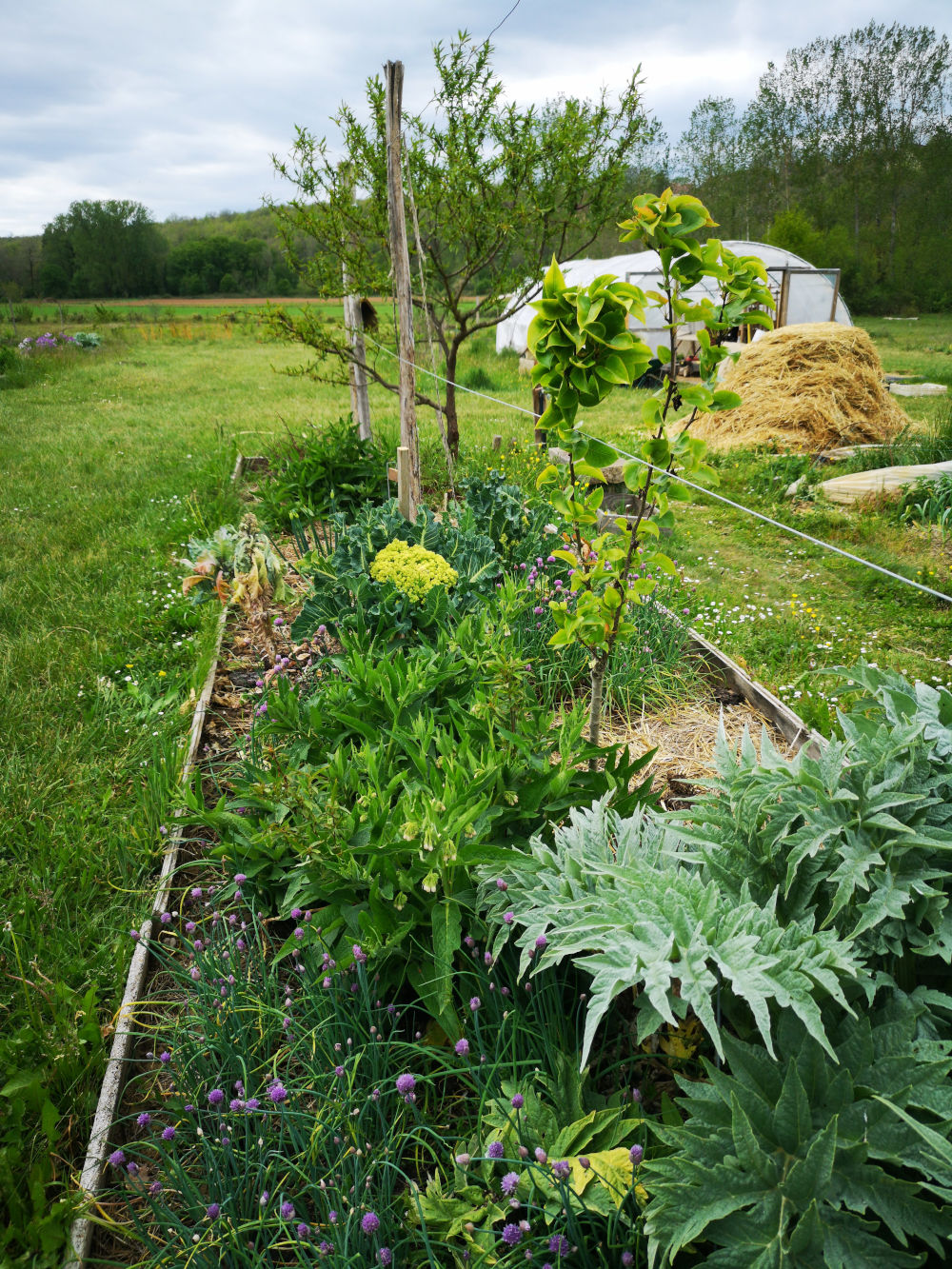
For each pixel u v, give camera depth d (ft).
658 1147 6.18
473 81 24.85
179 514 26.35
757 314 8.18
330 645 14.40
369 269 26.99
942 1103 5.07
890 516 25.30
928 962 6.43
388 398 53.67
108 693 15.08
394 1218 6.23
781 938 5.80
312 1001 7.59
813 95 173.99
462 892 7.86
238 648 17.29
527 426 38.50
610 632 9.77
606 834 7.75
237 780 10.57
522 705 10.21
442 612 14.21
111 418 47.19
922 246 159.12
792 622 18.17
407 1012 8.20
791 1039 5.82
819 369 36.88
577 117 25.66
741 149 181.78
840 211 173.17
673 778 11.93
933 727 6.98
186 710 14.43
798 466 29.76
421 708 11.27
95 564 22.33
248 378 66.90
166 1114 7.57
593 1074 7.14
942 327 123.24
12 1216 6.42
